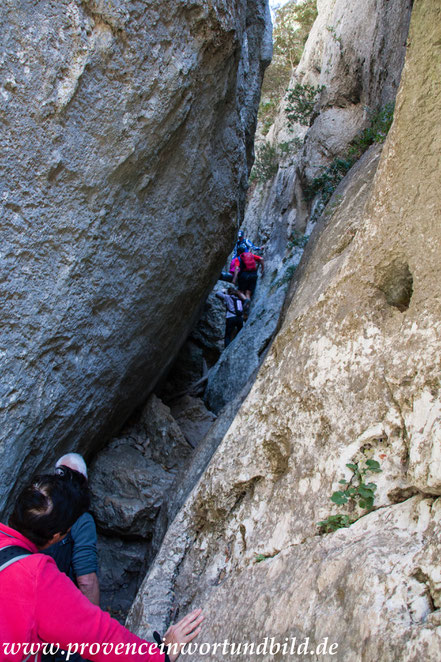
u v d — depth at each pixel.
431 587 1.43
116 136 2.87
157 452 5.14
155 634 2.10
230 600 2.05
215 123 3.87
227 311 8.61
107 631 1.49
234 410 4.07
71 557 2.35
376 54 6.79
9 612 1.38
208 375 7.52
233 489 2.50
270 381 2.62
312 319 2.52
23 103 2.45
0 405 2.59
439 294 1.96
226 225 4.62
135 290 3.58
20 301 2.62
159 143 3.18
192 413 6.32
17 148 2.47
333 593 1.61
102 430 4.34
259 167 12.79
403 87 2.17
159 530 3.98
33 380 2.78
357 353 2.21
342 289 2.40
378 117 5.54
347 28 7.68
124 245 3.28
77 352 3.14
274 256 9.35
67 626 1.41
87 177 2.80
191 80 3.25
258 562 2.11
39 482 1.60
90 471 4.66
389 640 1.36
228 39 3.43
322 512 2.00
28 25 2.42
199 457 3.97
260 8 6.12
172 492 4.02
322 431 2.22
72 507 1.59
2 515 2.77
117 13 2.68
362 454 2.03
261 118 15.17
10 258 2.54
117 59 2.77
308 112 8.66
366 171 3.90
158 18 2.94
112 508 4.39
